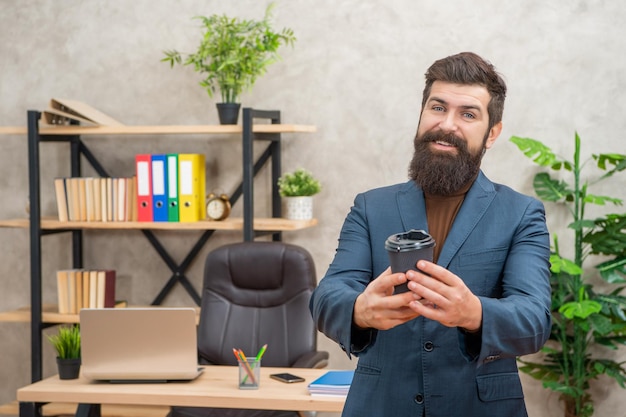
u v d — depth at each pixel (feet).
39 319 12.99
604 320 11.63
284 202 13.66
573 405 12.39
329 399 8.25
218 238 13.92
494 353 4.38
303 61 13.34
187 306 14.07
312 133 13.41
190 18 13.67
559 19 12.52
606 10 12.41
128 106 14.01
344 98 13.24
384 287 4.22
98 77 14.07
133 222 12.79
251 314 10.93
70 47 14.14
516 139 12.01
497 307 4.33
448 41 12.85
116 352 8.96
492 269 4.97
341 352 13.56
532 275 4.81
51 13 14.16
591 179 12.58
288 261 10.84
